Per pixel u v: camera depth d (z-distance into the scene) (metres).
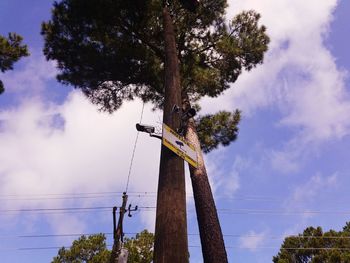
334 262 24.67
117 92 12.69
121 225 14.67
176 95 6.19
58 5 11.92
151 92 12.82
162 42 11.41
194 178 7.09
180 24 11.61
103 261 24.61
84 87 12.27
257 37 12.25
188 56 11.48
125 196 15.29
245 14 12.25
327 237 27.78
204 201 6.71
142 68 11.55
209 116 12.17
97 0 10.57
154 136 5.02
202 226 6.46
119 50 11.29
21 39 12.23
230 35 12.20
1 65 12.19
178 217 4.12
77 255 26.02
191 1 9.47
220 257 6.03
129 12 10.90
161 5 10.78
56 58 11.99
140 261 23.09
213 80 11.39
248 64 12.45
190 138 7.62
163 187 4.45
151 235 24.62
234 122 11.99
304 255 28.08
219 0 11.70
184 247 3.90
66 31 11.70
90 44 11.65
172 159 4.72
